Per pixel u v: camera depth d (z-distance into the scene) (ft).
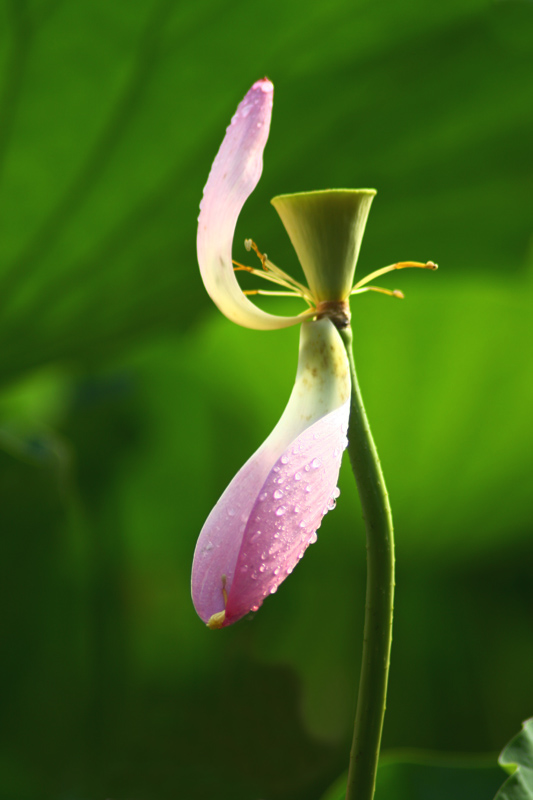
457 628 8.38
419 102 6.07
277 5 5.25
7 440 7.63
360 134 6.25
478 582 8.52
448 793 3.82
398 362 6.70
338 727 8.49
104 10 5.08
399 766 3.87
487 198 6.86
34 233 6.17
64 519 8.35
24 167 5.84
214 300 3.22
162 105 5.70
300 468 3.12
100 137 5.75
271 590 3.12
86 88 5.50
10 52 5.22
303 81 5.81
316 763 8.38
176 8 5.14
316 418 3.17
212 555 3.16
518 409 6.78
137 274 6.63
